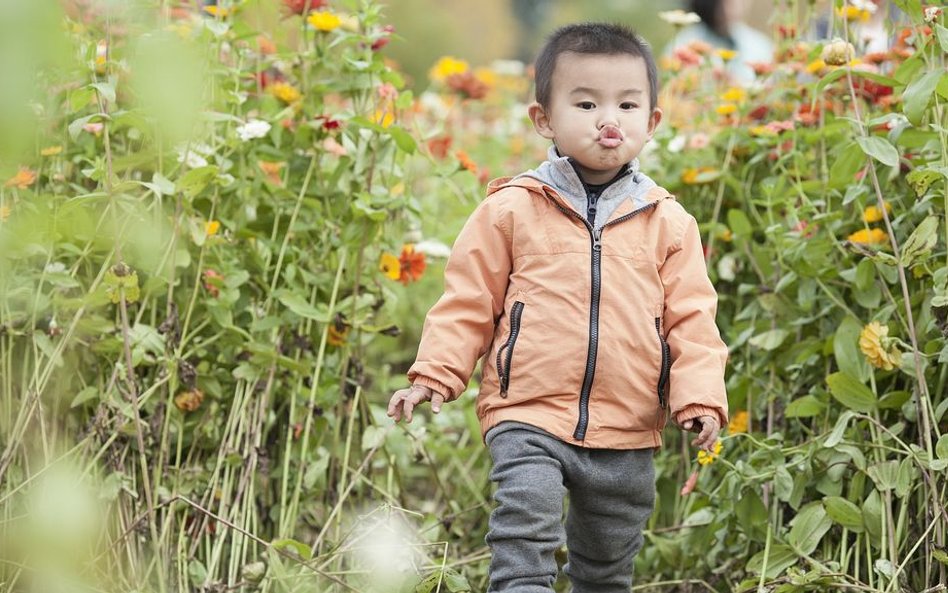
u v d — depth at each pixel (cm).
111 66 345
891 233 315
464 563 366
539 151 680
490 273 287
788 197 391
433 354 279
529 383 276
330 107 422
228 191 366
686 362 276
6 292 332
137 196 362
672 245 289
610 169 288
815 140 394
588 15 1956
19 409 338
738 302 410
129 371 309
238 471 352
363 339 391
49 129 355
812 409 338
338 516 353
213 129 364
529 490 267
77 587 271
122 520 329
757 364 378
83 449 335
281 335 365
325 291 370
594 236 282
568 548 306
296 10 382
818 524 315
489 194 301
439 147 489
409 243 413
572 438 274
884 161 305
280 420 370
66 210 309
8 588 293
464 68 509
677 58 471
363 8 379
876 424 314
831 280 361
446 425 477
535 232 284
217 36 351
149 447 339
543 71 295
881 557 312
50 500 113
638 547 303
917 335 329
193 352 351
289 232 367
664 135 447
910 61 322
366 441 366
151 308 353
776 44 457
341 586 331
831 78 334
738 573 347
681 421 272
